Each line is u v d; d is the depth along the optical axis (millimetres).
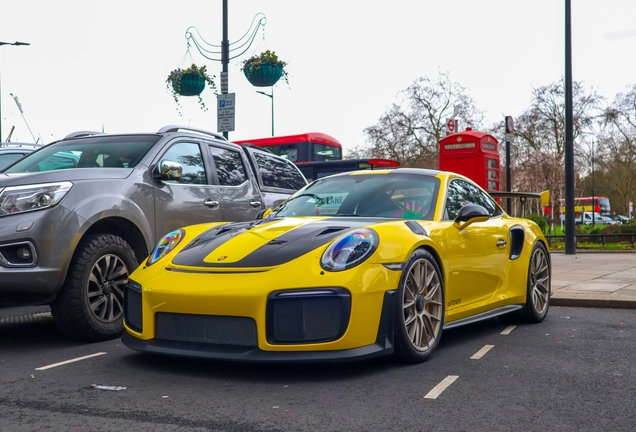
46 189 4637
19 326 5684
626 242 21250
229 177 6539
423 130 44656
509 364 4078
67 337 5055
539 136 42438
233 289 3566
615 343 4797
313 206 4930
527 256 5625
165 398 3311
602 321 5875
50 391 3461
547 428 2848
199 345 3674
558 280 8961
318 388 3488
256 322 3529
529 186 42219
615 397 3336
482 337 5055
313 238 3900
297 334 3533
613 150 42906
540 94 42500
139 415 3029
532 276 5750
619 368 3977
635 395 3375
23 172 5434
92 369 3949
